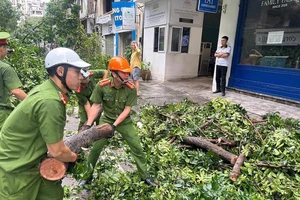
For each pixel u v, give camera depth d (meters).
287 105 6.55
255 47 7.67
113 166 3.40
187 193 2.50
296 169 2.95
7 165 1.63
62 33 11.74
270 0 7.10
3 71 2.88
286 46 6.80
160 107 5.60
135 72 7.62
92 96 2.80
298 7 6.41
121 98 2.73
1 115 2.92
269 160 3.24
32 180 1.70
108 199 2.74
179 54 10.99
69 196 2.77
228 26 8.15
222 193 2.34
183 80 10.93
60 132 1.59
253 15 7.64
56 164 1.72
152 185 2.88
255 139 3.89
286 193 2.64
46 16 11.95
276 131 3.79
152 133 4.35
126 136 2.84
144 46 12.63
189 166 3.34
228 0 8.02
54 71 1.63
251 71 7.71
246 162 3.20
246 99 7.21
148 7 11.90
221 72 7.74
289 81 6.66
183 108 5.23
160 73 11.19
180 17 10.57
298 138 3.67
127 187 2.80
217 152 3.46
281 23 6.87
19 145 1.63
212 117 4.62
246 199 2.35
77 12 14.20
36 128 1.61
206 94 8.05
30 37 11.05
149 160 3.27
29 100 1.57
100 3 19.34
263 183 2.86
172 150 3.53
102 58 10.88
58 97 1.60
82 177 2.12
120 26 13.08
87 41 11.61
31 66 7.52
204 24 12.17
